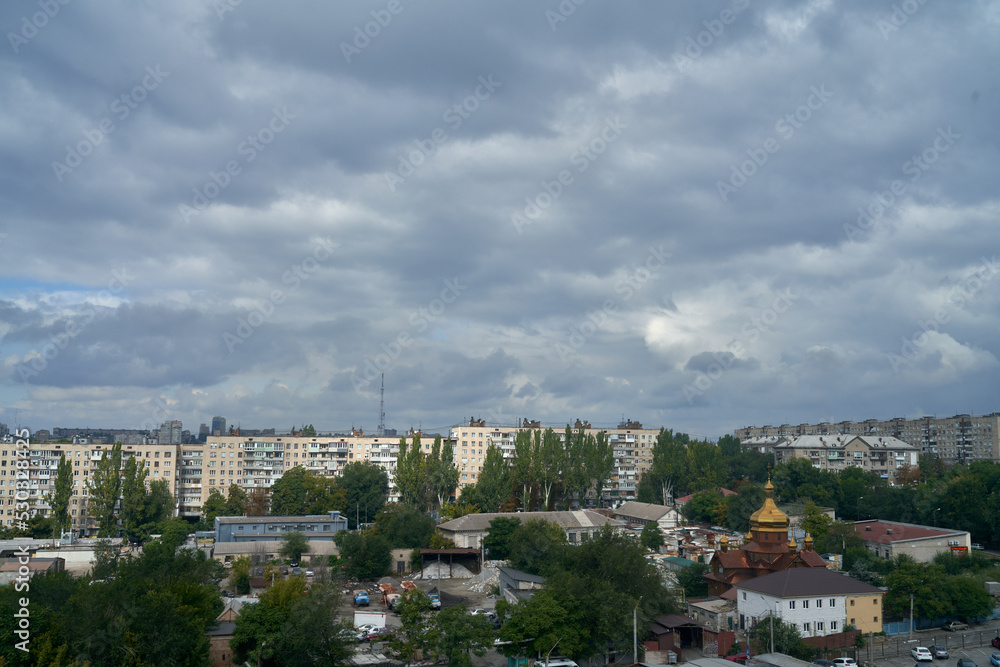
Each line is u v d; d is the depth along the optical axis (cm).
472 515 16900
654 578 10175
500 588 12438
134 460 18350
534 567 12456
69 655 7050
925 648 9038
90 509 18075
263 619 8606
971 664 8631
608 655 9112
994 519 15788
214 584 11706
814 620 9781
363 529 17875
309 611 8338
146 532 17950
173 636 7438
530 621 8456
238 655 8744
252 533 17025
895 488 19175
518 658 8488
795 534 15800
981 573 13200
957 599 10462
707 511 19688
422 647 8612
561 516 17512
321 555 15025
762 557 11625
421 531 16162
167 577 9456
